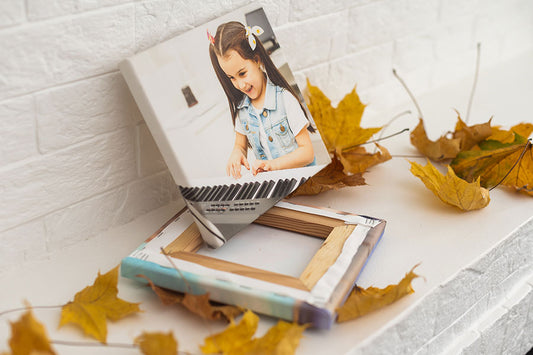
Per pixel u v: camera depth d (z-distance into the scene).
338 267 0.83
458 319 0.96
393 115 1.44
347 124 1.20
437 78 1.58
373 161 1.17
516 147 1.08
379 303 0.78
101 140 0.95
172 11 0.96
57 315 0.81
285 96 1.05
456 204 1.04
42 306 0.82
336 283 0.80
